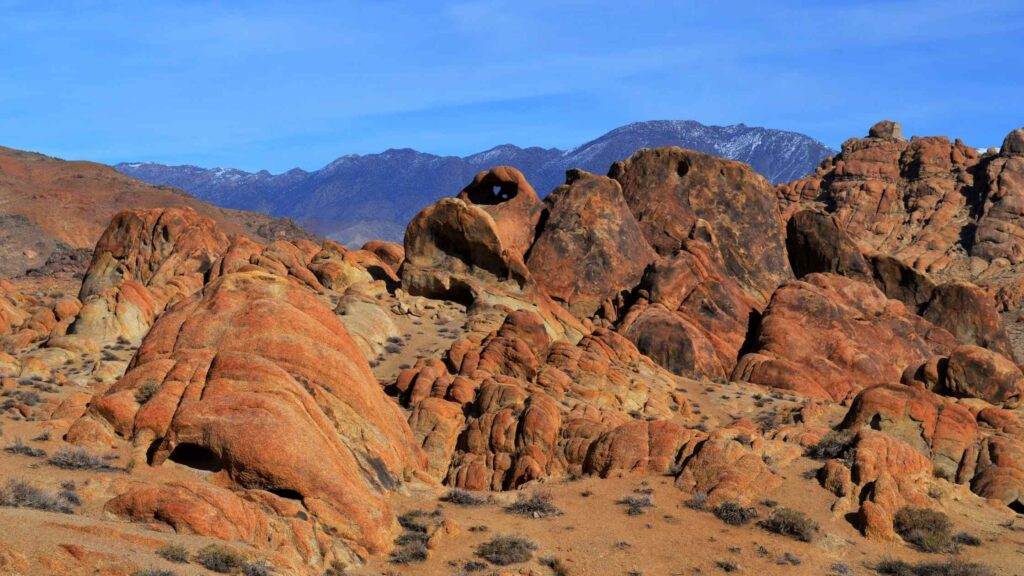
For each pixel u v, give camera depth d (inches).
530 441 1576.0
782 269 3472.0
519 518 1256.8
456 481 1557.6
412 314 2723.9
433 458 1609.3
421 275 2819.9
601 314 3063.5
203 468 1119.0
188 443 1106.1
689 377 2559.1
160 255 3034.0
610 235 3248.0
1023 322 4323.3
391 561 1053.8
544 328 2097.7
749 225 3494.1
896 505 1284.4
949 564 1143.6
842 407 2176.4
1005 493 1525.6
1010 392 2176.4
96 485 1012.5
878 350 2731.3
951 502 1366.9
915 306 3408.0
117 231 3112.7
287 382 1188.5
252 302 1371.8
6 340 2237.9
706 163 3585.1
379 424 1328.7
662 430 1505.9
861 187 5994.1
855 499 1312.7
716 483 1344.7
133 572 753.6
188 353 1264.8
